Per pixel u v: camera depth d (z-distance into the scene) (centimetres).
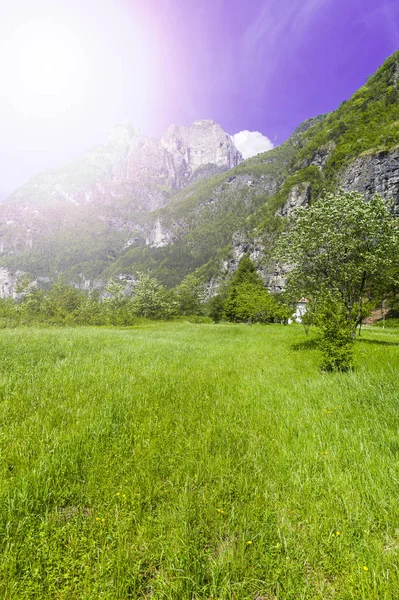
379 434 389
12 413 455
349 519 234
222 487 275
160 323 5000
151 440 370
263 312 5759
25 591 178
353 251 1595
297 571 193
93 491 267
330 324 884
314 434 392
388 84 12594
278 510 248
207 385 677
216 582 187
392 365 860
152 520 236
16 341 1169
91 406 488
